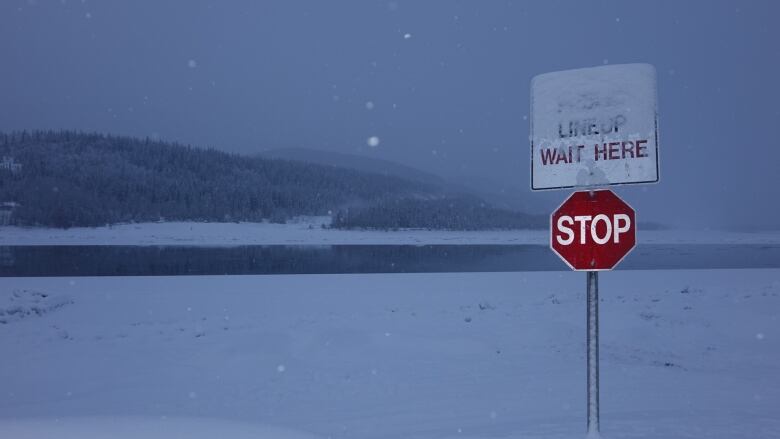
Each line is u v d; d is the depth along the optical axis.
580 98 4.96
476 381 9.45
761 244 90.62
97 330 14.52
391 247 74.25
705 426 6.02
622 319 15.09
